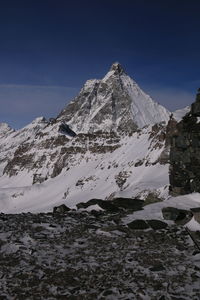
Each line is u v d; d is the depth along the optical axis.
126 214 23.55
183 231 19.70
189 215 21.38
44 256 16.70
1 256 16.64
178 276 14.35
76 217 24.22
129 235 19.64
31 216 25.34
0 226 21.56
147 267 15.37
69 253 17.12
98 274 14.66
